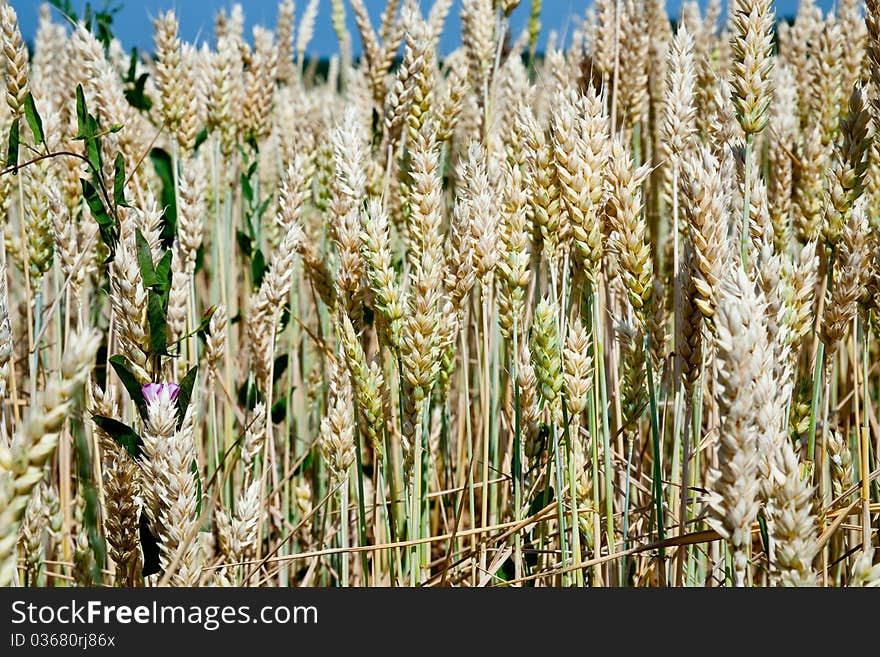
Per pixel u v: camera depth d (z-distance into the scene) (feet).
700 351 7.26
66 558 11.28
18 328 15.19
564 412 8.16
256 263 14.06
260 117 16.48
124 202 8.02
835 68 13.15
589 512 9.21
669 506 9.53
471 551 10.30
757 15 7.86
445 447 12.32
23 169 12.09
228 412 13.20
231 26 20.25
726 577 8.00
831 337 8.59
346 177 9.00
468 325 14.24
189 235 11.44
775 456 5.58
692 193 6.72
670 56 10.03
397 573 9.02
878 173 9.32
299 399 15.37
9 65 10.45
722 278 6.70
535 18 17.67
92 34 11.62
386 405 8.93
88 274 13.92
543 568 9.71
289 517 13.97
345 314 8.95
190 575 6.90
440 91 13.98
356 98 18.03
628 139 13.06
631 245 7.56
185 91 13.19
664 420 9.50
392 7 17.30
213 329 11.15
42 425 4.12
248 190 15.53
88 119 8.01
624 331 8.50
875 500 9.94
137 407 7.48
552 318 7.66
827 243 9.07
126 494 7.70
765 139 17.49
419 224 8.51
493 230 8.79
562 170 7.49
